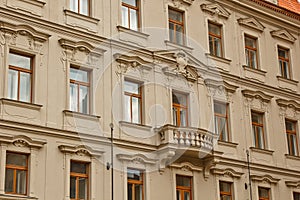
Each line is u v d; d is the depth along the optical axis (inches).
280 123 1088.2
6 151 727.1
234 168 972.6
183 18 992.2
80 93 825.5
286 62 1172.5
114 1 903.1
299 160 1095.0
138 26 925.2
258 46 1112.8
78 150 786.2
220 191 946.1
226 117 1002.7
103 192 799.7
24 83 775.7
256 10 1117.7
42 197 738.8
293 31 1195.9
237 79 1039.6
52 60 801.6
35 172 741.3
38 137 756.6
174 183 875.4
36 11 808.3
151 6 950.4
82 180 791.7
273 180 1021.2
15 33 773.9
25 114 755.4
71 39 829.2
